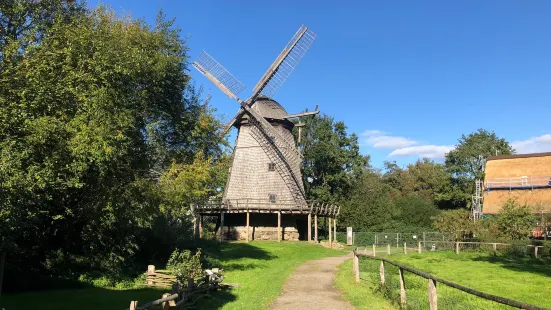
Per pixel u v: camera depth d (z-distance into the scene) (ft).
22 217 35.14
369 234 137.59
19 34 45.52
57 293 39.58
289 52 120.26
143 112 56.08
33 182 34.53
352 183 183.01
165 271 47.14
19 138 34.50
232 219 120.06
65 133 39.68
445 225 123.54
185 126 66.44
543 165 152.05
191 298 35.09
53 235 48.52
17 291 39.65
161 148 61.77
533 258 81.87
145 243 61.62
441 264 71.97
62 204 46.83
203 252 69.15
